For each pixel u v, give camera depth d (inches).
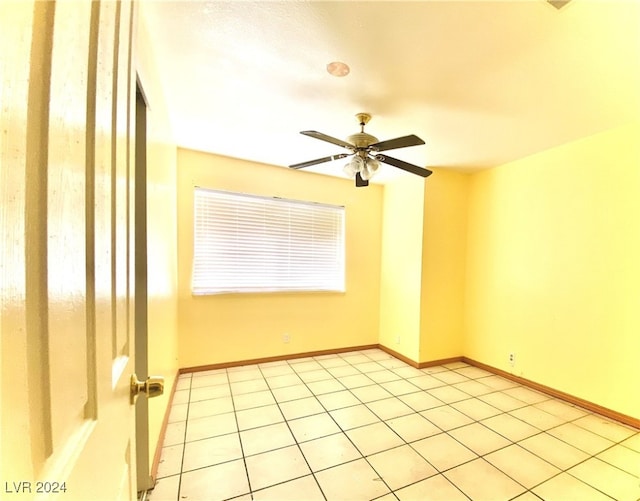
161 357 80.3
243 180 133.4
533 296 117.6
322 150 121.4
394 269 155.3
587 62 62.7
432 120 90.9
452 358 144.3
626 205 92.4
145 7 50.9
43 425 13.3
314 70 68.3
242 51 62.5
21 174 11.6
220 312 130.3
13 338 11.1
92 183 18.8
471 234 144.9
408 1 48.9
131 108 30.1
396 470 70.0
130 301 30.1
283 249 142.6
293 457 74.1
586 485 66.1
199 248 127.0
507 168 129.1
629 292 91.4
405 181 149.0
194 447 77.5
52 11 13.8
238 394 107.3
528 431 86.3
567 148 107.5
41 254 13.1
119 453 25.6
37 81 12.7
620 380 92.7
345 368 135.0
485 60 63.1
